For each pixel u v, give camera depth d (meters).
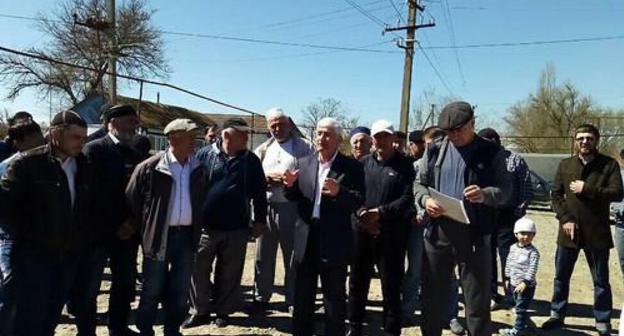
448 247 3.60
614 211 5.44
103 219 3.88
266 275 5.14
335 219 3.82
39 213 3.25
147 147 4.57
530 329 4.84
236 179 4.64
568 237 4.81
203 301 4.74
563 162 4.92
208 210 4.60
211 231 4.61
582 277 7.09
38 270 3.30
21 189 3.19
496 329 4.83
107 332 4.44
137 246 4.19
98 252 3.87
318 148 3.89
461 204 3.27
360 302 4.38
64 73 28.92
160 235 3.87
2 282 3.71
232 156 4.69
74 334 4.41
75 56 28.11
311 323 3.99
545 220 15.02
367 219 4.18
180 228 3.99
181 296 4.03
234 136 4.64
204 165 4.50
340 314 3.86
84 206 3.46
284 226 5.02
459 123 3.41
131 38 27.92
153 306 3.97
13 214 3.20
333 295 3.85
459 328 4.66
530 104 39.75
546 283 6.75
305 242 3.88
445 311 3.73
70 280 3.50
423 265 3.76
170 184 3.89
